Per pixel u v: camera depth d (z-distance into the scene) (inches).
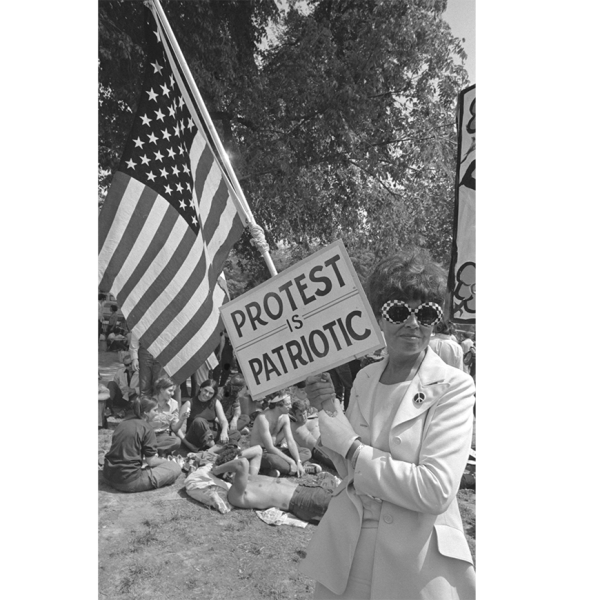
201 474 190.9
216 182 135.9
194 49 451.5
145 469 193.2
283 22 564.4
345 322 66.0
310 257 68.9
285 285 71.3
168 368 132.9
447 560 58.0
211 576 136.3
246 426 268.7
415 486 55.4
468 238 114.4
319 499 169.8
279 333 71.7
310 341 68.8
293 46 543.2
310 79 500.7
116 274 131.8
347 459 63.1
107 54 384.5
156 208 131.4
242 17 515.8
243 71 514.6
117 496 184.7
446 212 608.7
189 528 160.9
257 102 500.1
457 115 115.2
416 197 609.6
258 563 143.8
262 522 167.9
